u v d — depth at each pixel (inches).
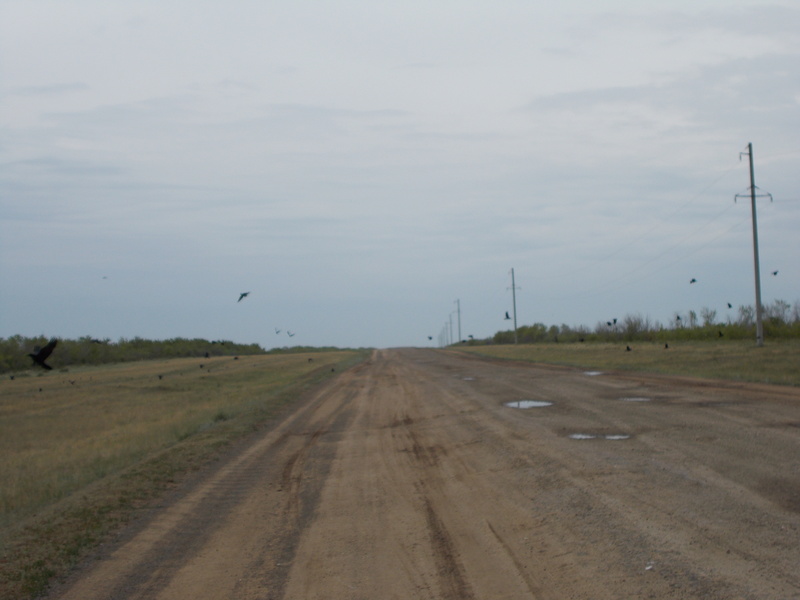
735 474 343.6
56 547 312.0
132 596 249.3
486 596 223.9
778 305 2075.5
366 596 234.1
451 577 244.8
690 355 1389.0
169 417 995.3
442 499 360.2
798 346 1425.9
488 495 357.1
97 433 907.4
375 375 1514.5
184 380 1766.7
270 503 382.9
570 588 221.9
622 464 389.7
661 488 329.7
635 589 214.2
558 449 453.1
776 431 450.0
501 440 515.2
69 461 647.1
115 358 3036.4
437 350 3563.0
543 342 3412.9
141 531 336.5
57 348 2706.7
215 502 391.9
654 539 258.5
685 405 613.9
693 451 406.9
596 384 889.5
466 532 297.3
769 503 290.8
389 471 447.8
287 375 1780.3
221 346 3951.8
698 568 225.8
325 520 338.0
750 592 203.3
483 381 1091.9
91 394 1526.8
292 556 284.7
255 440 630.5
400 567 260.5
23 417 1196.5
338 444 581.0
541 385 934.4
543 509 318.0
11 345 2512.3
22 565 288.2
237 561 282.8
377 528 316.8
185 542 315.3
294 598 237.3
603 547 256.4
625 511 297.9
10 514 413.4
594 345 2399.1
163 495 415.5
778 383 753.0
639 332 2608.3
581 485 351.6
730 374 900.6
